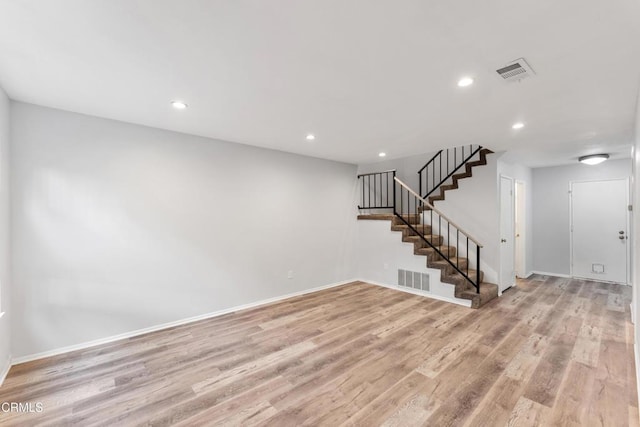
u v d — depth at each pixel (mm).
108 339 3062
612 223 5363
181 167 3559
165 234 3443
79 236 2904
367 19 1459
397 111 2777
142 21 1486
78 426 1883
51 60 1889
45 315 2736
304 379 2391
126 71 2037
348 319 3695
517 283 5371
